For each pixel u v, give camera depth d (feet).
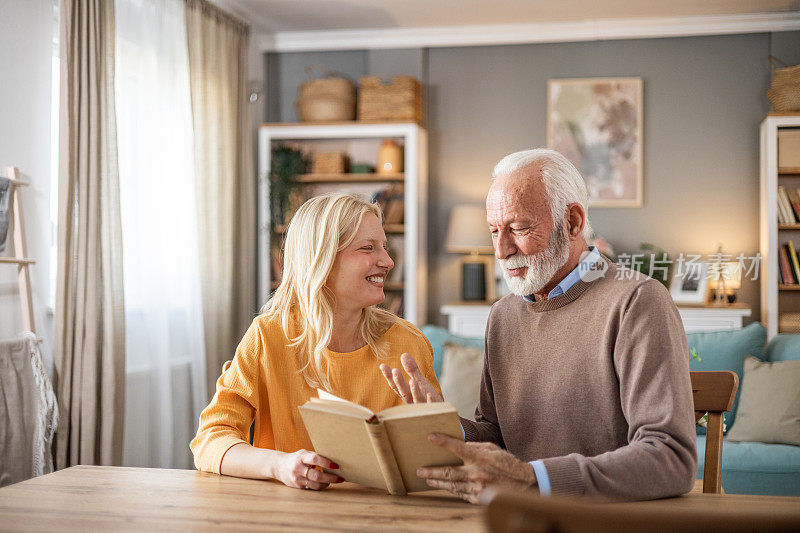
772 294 15.58
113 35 11.55
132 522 3.66
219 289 14.93
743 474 10.87
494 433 5.52
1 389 9.27
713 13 16.52
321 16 16.93
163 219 13.26
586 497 3.84
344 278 5.33
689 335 13.34
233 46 15.79
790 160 15.61
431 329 13.28
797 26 16.48
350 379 5.44
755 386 11.94
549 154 5.14
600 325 4.86
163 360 12.79
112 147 11.45
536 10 16.42
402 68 18.15
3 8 10.17
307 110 17.19
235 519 3.70
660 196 17.28
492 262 17.53
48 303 10.87
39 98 10.78
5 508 3.92
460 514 3.77
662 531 2.09
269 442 5.44
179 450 13.53
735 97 16.99
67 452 10.63
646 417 4.29
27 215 10.53
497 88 17.97
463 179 18.10
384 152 16.76
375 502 4.02
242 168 16.06
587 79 17.49
